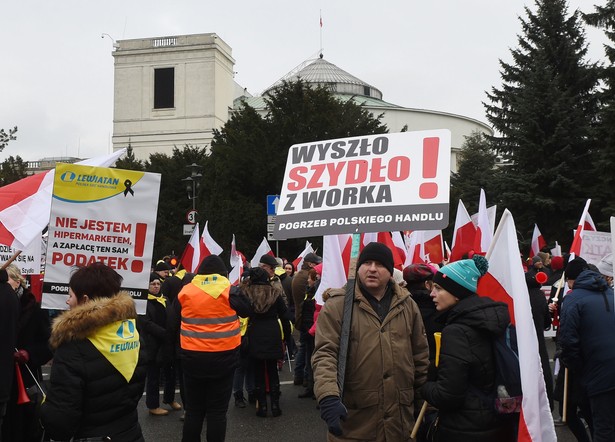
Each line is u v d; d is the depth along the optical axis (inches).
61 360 134.8
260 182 1258.6
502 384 138.5
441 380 137.3
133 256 205.9
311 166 156.8
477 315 138.7
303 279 360.2
